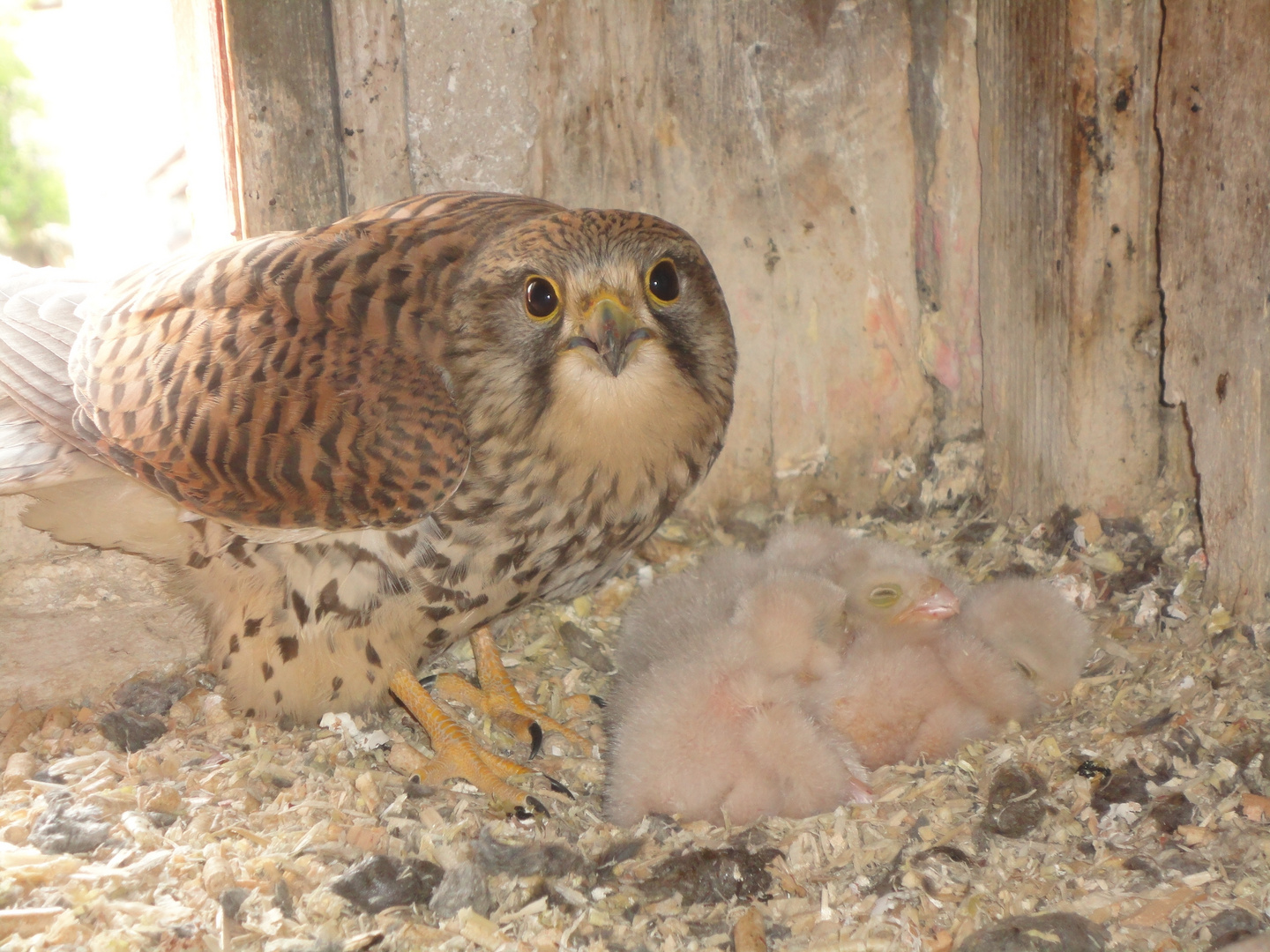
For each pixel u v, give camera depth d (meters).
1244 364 0.62
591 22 0.68
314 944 0.56
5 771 0.62
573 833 0.61
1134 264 0.66
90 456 0.61
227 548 0.61
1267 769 0.60
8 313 0.64
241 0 0.65
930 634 0.64
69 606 0.66
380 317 0.60
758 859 0.59
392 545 0.61
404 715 0.65
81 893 0.57
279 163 0.66
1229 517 0.64
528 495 0.61
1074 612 0.64
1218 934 0.56
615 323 0.59
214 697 0.65
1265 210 0.61
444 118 0.67
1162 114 0.63
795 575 0.64
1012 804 0.60
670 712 0.61
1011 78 0.68
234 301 0.61
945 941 0.57
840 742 0.62
